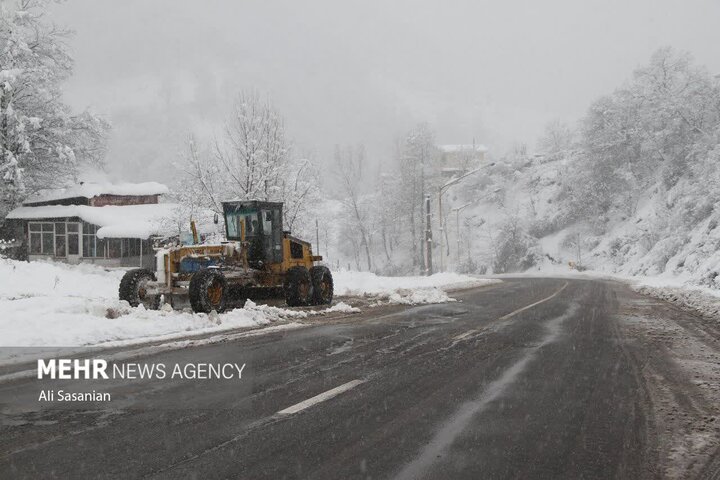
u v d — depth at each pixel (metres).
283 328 11.19
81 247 38.34
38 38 39.25
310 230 31.67
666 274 40.44
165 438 4.77
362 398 6.09
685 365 8.06
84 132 41.16
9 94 36.34
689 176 57.62
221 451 4.48
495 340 10.15
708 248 36.25
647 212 66.50
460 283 31.00
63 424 5.12
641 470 4.24
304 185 30.09
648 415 5.61
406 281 29.56
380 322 12.43
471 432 5.02
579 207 75.62
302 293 15.32
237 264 14.20
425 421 5.31
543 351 9.08
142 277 13.10
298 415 5.45
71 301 12.20
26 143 35.72
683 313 15.46
